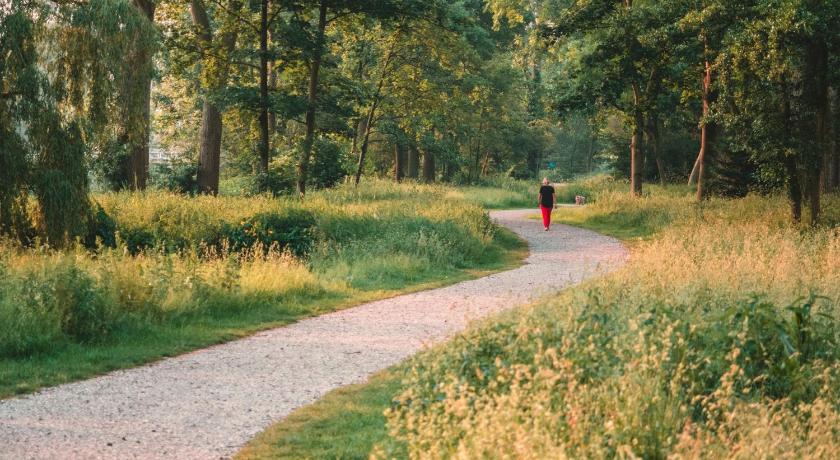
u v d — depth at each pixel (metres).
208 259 19.42
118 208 22.09
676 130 56.38
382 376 9.58
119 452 6.89
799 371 7.28
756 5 23.84
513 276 18.95
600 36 37.22
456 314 14.12
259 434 7.42
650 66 33.34
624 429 5.62
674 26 28.47
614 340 7.54
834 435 5.99
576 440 5.44
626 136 59.38
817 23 22.31
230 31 34.38
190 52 33.53
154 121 53.88
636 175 37.66
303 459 6.71
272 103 31.80
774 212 26.72
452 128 58.78
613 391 6.31
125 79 20.00
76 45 19.02
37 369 10.01
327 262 20.19
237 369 10.17
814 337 8.29
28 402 8.58
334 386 9.23
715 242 19.05
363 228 23.34
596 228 31.66
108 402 8.57
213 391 9.04
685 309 9.48
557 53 46.41
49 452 6.87
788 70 23.78
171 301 13.51
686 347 7.43
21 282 12.41
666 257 15.98
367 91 40.62
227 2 34.50
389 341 11.85
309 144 33.81
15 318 11.22
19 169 17.62
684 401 6.67
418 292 16.97
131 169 30.50
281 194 31.48
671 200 34.25
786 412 6.23
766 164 25.12
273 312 14.46
